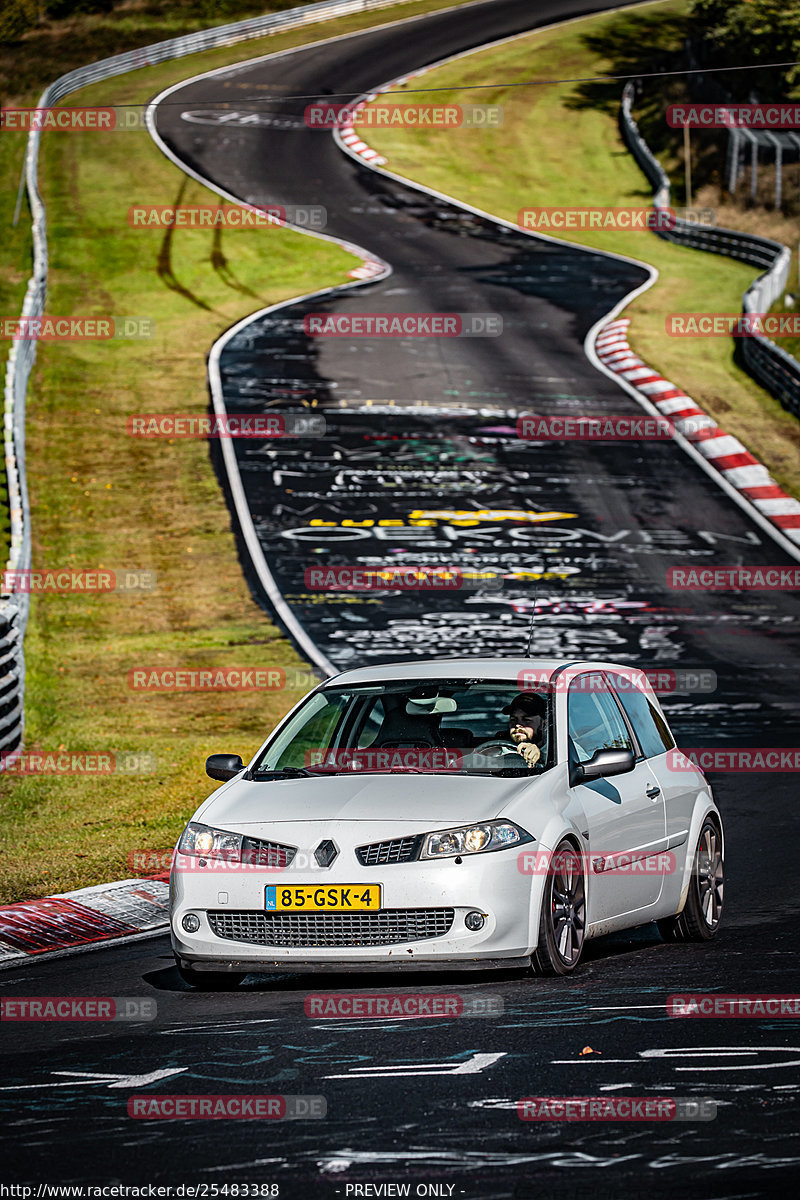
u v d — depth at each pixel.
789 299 136.50
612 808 24.09
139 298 138.38
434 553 80.06
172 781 41.06
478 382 114.69
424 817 21.80
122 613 70.31
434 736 25.08
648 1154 13.81
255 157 190.50
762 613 70.88
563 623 68.62
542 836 21.92
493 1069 16.89
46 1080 17.34
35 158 180.75
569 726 24.64
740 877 31.39
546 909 21.80
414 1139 14.46
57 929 27.83
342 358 120.50
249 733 49.53
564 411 107.94
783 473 95.75
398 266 153.25
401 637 65.75
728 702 55.09
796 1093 15.66
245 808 22.89
